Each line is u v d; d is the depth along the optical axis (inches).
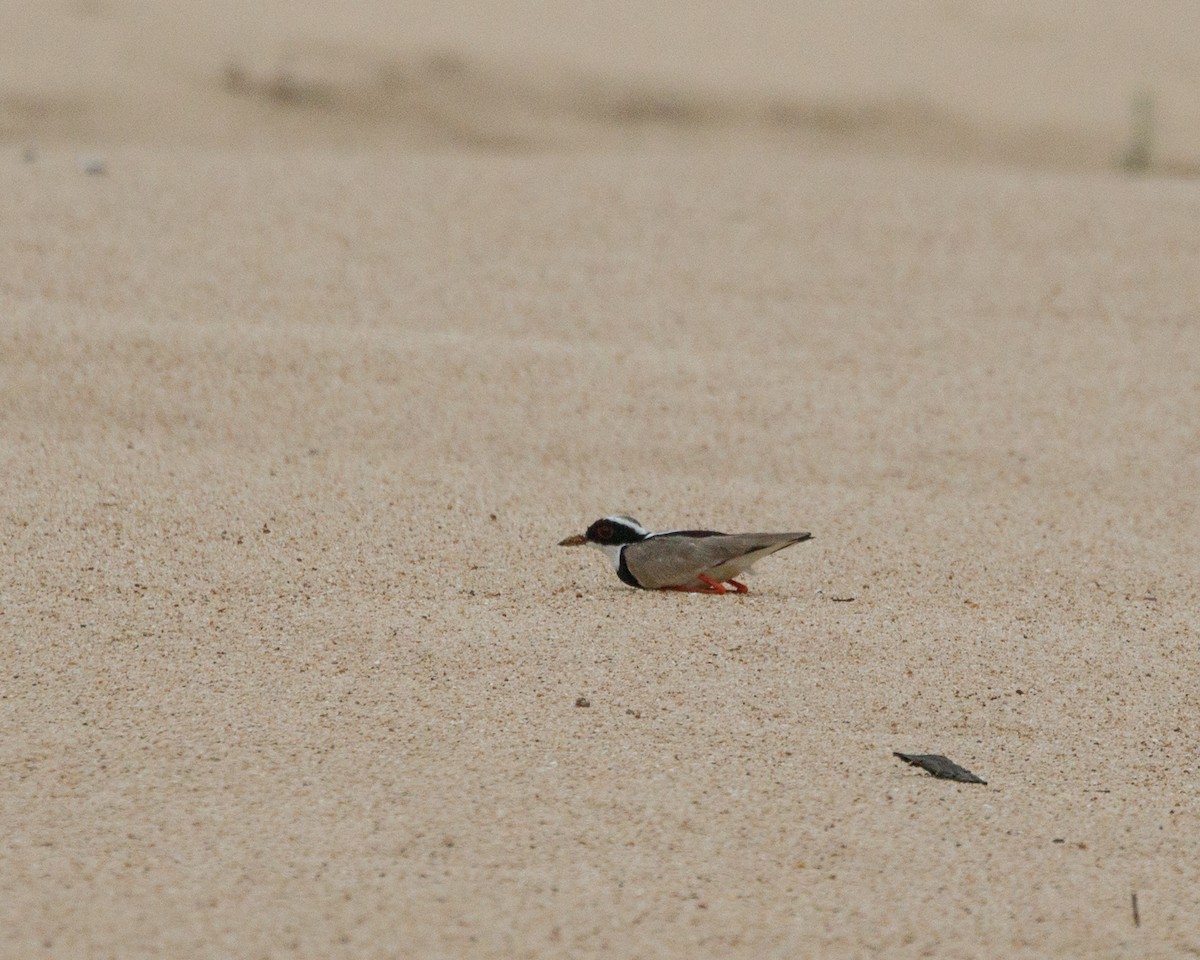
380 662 350.6
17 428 530.6
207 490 482.6
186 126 1178.0
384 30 1419.8
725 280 728.3
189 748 302.8
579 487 517.3
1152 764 317.4
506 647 361.7
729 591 416.8
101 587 394.6
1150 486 545.6
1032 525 503.2
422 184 852.6
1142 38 1587.1
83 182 821.9
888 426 584.7
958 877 265.3
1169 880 268.1
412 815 278.1
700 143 1243.8
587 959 236.1
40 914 242.1
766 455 556.4
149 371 583.2
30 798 280.4
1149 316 706.8
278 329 631.2
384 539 450.6
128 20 1375.5
